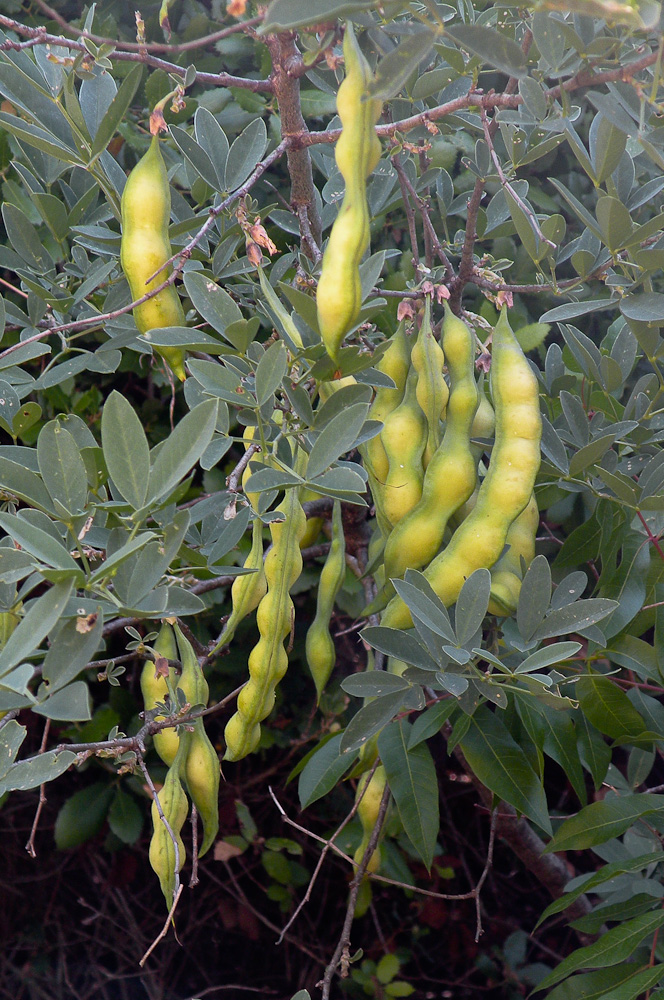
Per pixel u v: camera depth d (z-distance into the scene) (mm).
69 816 1320
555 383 1001
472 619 801
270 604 898
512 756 894
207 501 867
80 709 688
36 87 854
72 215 971
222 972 1761
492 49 673
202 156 929
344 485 760
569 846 885
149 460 725
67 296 982
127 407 719
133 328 948
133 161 1213
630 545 916
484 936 1716
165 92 1039
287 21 655
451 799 1686
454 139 1121
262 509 829
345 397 804
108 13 1211
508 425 874
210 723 1520
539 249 867
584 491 1000
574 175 1299
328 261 723
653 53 722
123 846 1620
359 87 711
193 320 1062
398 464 899
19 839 1720
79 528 784
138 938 1730
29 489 732
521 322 1190
